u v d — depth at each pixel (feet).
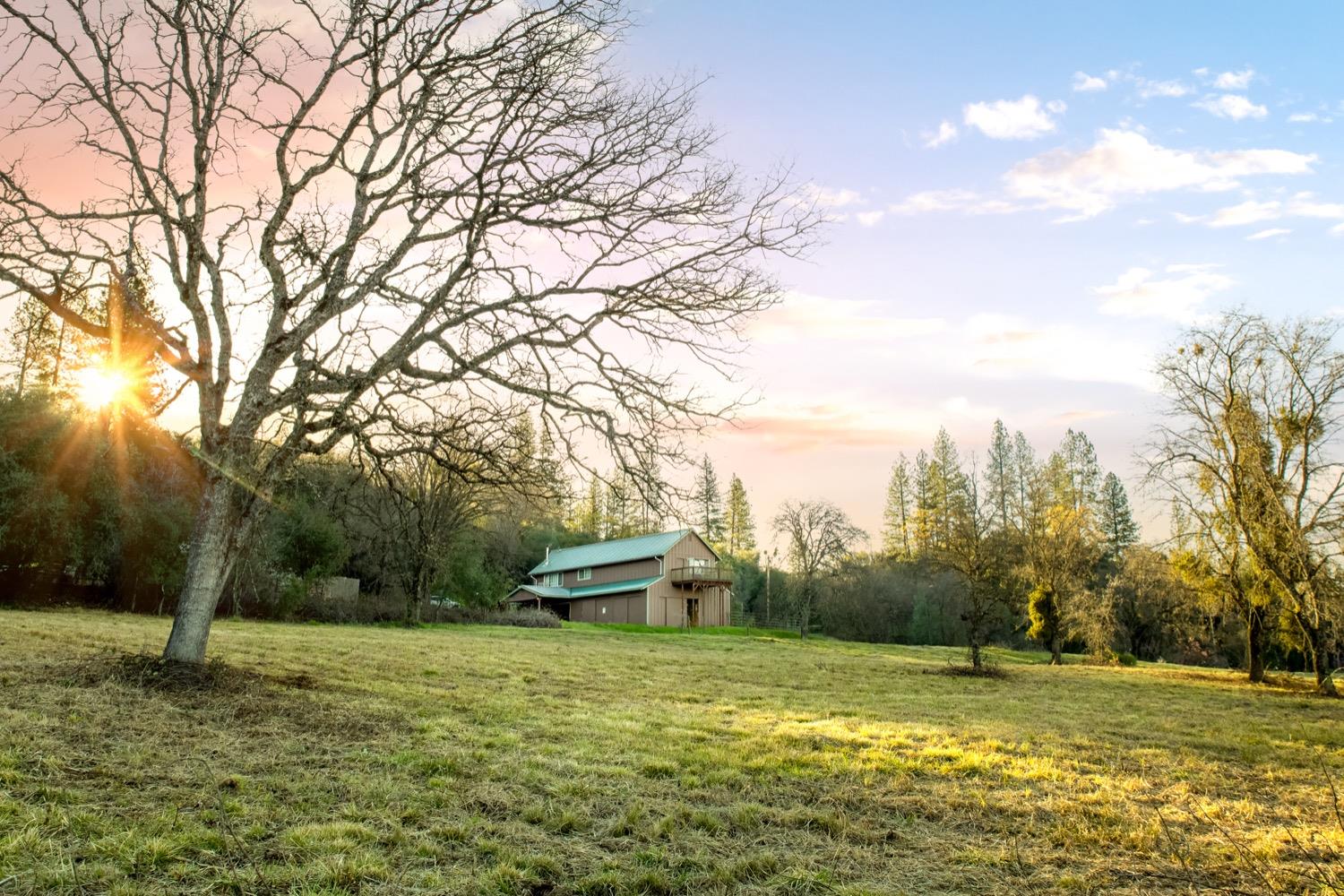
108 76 35.55
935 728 43.52
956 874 20.07
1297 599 84.48
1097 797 28.63
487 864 18.95
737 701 52.39
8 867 15.81
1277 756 40.29
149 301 41.45
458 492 96.73
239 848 18.11
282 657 53.57
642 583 189.37
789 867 19.99
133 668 34.73
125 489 89.15
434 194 38.27
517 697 45.29
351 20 37.35
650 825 22.54
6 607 77.92
